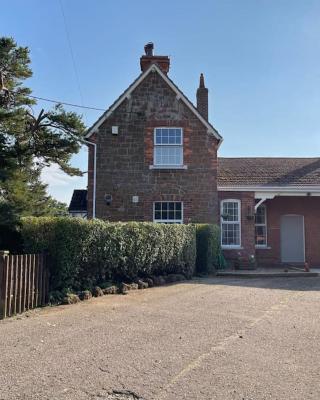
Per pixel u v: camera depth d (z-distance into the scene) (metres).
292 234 23.12
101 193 19.83
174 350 6.83
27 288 10.03
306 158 26.34
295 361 6.35
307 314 9.71
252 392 5.20
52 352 6.69
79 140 19.45
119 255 12.77
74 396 5.07
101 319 9.02
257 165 24.72
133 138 20.11
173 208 20.14
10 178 17.28
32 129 18.80
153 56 21.52
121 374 5.76
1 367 6.02
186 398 5.02
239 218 21.23
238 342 7.32
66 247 11.05
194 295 12.21
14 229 12.82
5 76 18.42
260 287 14.12
